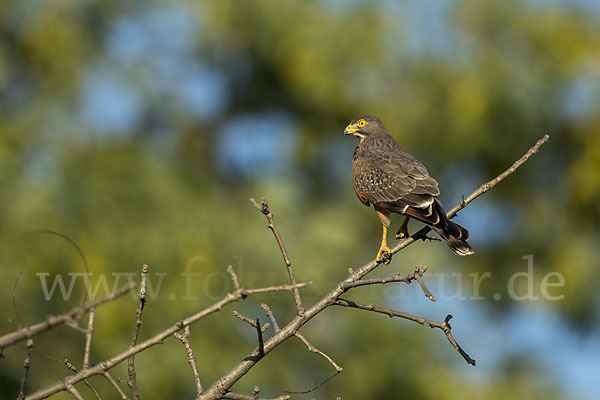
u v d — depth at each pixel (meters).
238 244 14.11
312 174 16.61
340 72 15.61
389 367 13.88
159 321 12.84
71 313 4.50
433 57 15.48
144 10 15.24
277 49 15.77
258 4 15.68
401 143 15.46
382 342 14.10
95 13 14.93
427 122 15.39
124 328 12.53
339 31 15.58
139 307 5.13
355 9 15.74
